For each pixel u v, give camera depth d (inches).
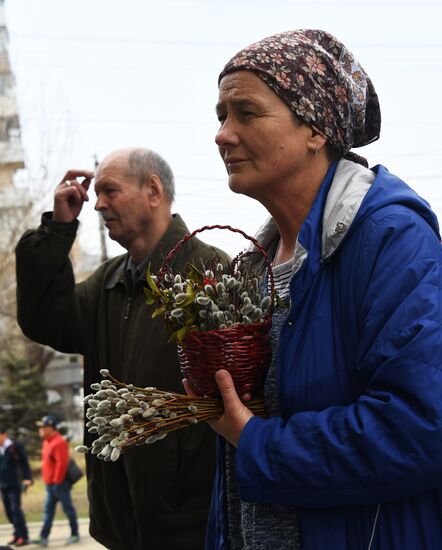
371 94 85.7
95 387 76.9
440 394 65.9
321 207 77.1
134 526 129.5
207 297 77.3
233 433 75.4
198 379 78.2
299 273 75.2
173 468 123.3
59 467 453.7
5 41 898.7
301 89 77.4
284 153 78.0
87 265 997.8
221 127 80.1
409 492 67.5
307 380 73.7
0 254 861.2
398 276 69.7
